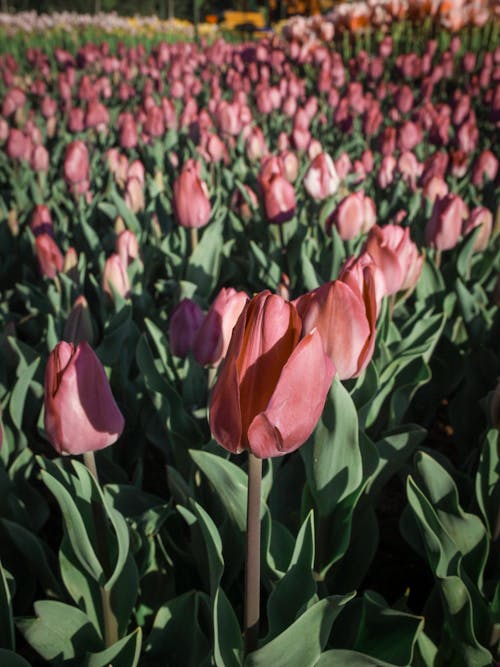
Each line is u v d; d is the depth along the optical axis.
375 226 0.40
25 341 0.68
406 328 0.49
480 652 0.30
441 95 1.68
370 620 0.31
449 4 2.18
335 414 0.29
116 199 0.69
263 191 0.60
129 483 0.43
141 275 0.57
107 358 0.47
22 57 2.84
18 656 0.27
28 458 0.40
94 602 0.32
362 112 1.29
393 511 0.50
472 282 0.61
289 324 0.19
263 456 0.20
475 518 0.31
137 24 4.20
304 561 0.27
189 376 0.43
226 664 0.26
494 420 0.33
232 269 0.67
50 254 0.57
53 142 1.29
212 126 1.21
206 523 0.26
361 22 2.32
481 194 0.90
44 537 0.47
